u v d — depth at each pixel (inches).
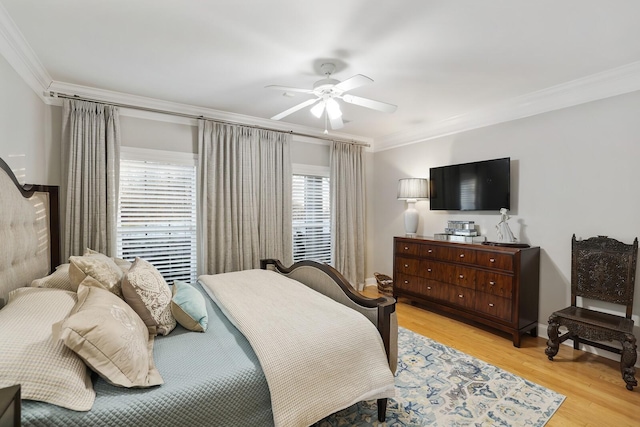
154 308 70.4
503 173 139.3
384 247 208.2
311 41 88.5
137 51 94.5
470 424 75.7
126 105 131.9
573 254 117.1
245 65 103.3
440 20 78.4
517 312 120.1
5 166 72.6
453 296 144.7
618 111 109.2
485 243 139.6
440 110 149.9
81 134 121.5
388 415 78.4
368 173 213.2
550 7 72.9
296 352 61.3
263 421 57.6
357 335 69.8
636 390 91.0
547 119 128.0
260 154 165.3
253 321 71.3
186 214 149.4
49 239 103.6
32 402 42.2
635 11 74.0
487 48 92.0
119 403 46.8
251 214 159.8
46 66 104.2
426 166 179.9
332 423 75.3
